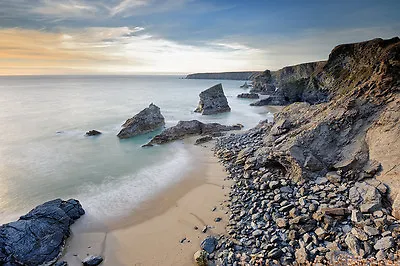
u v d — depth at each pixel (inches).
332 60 3196.4
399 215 638.5
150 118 2154.3
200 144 1688.0
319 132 1020.5
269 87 5580.7
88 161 1392.7
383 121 920.3
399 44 1117.1
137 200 961.5
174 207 903.7
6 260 614.2
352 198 759.1
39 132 2022.6
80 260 666.8
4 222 837.2
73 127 2202.3
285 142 1097.4
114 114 2844.5
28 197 1001.5
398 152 805.9
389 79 1004.6
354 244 591.5
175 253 676.7
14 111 2957.7
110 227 799.1
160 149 1604.3
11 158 1434.5
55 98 4389.8
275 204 824.3
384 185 749.9
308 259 587.2
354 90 1106.7
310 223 698.2
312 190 853.8
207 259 641.0
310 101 3319.4
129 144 1731.1
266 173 1048.8
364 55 2721.5
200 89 7116.1
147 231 774.5
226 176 1144.2
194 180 1120.8
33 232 687.1
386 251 557.0
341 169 893.8
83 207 914.7
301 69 5201.8
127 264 647.8
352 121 998.4
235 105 3779.5
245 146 1472.7
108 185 1092.5
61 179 1159.6
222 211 856.9
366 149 906.7
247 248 665.6
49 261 651.5
